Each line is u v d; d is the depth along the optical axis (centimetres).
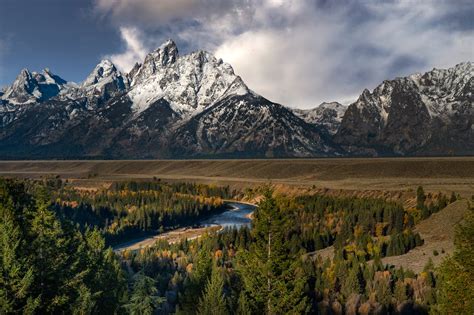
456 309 2581
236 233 14025
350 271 8475
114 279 5197
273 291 3412
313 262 9350
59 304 3092
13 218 3362
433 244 10812
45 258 3312
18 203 3712
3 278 2811
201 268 5862
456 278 2603
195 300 5453
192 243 13962
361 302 7581
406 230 12225
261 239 3544
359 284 8156
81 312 3209
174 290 8106
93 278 4325
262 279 3519
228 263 10825
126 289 5391
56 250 3422
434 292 7075
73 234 4003
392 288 7944
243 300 3600
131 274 8944
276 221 3478
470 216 2661
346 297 7825
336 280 8569
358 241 12019
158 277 9144
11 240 2992
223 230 17912
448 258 2758
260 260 3519
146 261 11044
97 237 6122
